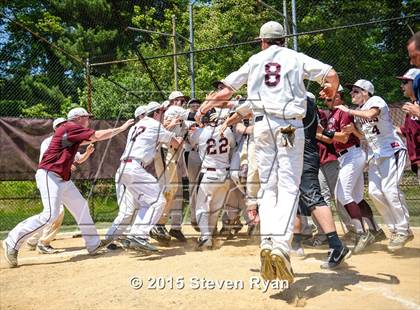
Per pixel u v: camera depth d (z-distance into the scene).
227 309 3.38
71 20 22.05
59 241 7.38
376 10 16.53
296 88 3.80
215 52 16.19
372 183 5.72
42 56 19.61
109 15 21.88
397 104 9.56
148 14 20.86
